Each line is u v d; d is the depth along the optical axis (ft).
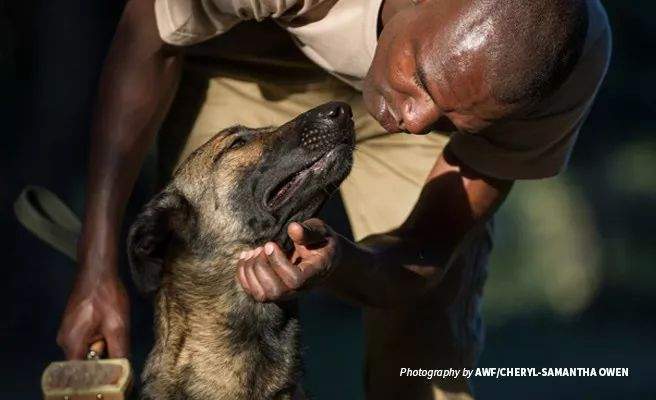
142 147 24.21
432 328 24.58
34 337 51.80
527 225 63.62
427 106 18.93
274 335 21.90
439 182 23.39
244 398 21.85
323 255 18.97
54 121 53.72
